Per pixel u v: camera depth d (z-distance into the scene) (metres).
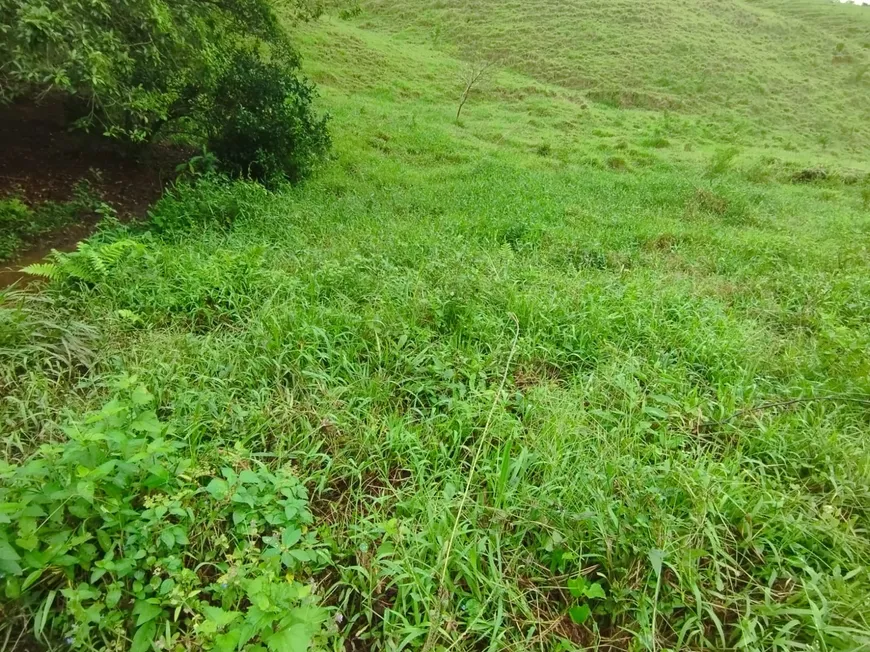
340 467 2.52
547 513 2.21
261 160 7.68
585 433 2.74
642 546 2.10
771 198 10.08
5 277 4.75
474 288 4.18
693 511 2.27
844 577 2.04
